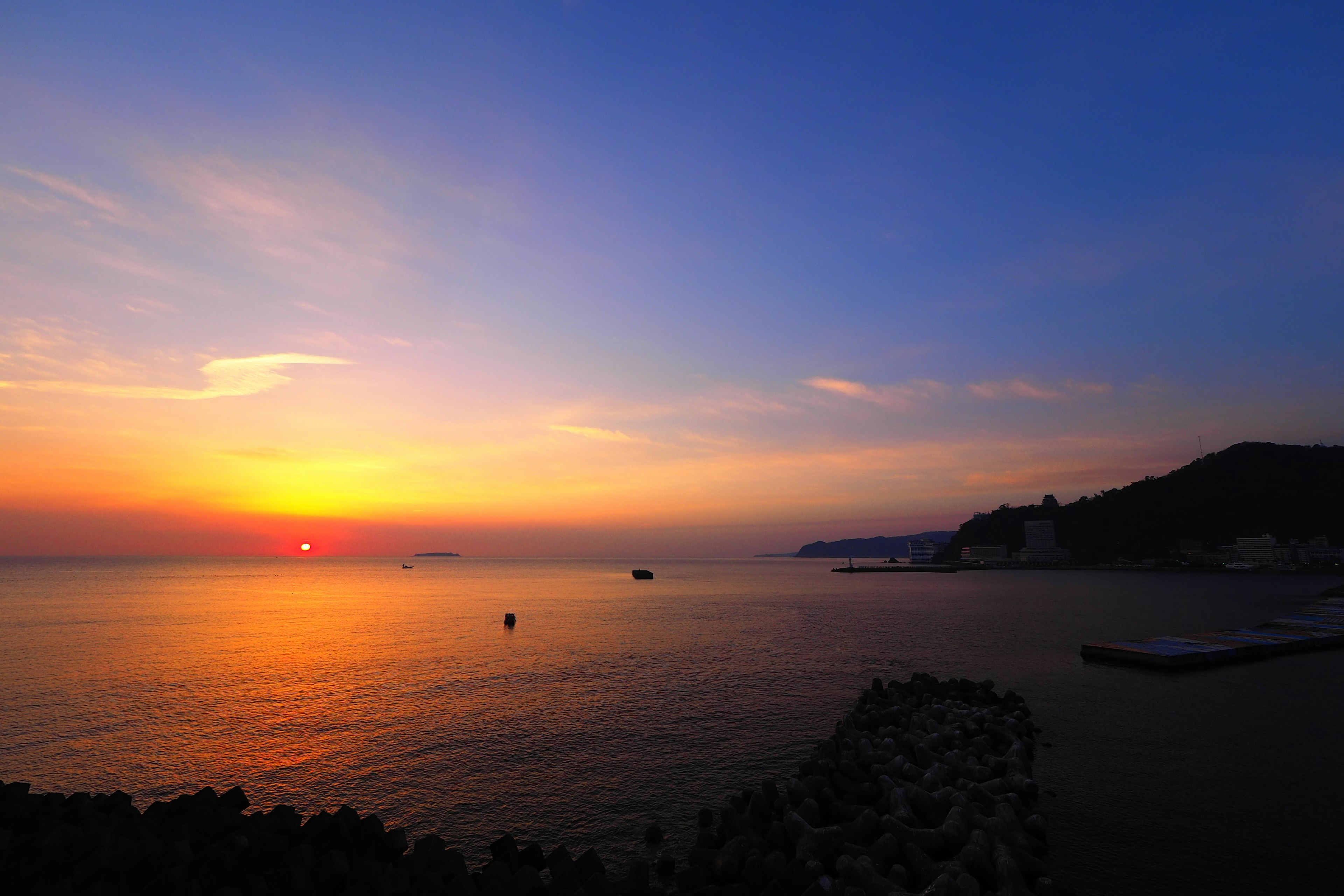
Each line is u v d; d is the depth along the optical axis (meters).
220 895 10.98
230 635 57.12
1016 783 18.34
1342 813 17.44
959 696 29.89
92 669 40.44
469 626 64.19
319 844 13.56
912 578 195.00
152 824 14.28
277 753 23.42
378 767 21.89
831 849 14.10
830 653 46.00
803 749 23.69
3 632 58.44
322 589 131.38
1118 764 21.50
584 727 26.61
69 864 12.22
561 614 78.62
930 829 14.64
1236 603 91.19
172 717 28.52
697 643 52.06
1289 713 28.41
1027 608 85.31
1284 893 13.38
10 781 21.06
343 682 36.12
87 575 191.75
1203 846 15.46
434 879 11.88
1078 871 14.25
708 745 24.23
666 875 14.53
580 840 16.45
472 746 24.17
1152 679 35.97
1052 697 31.55
